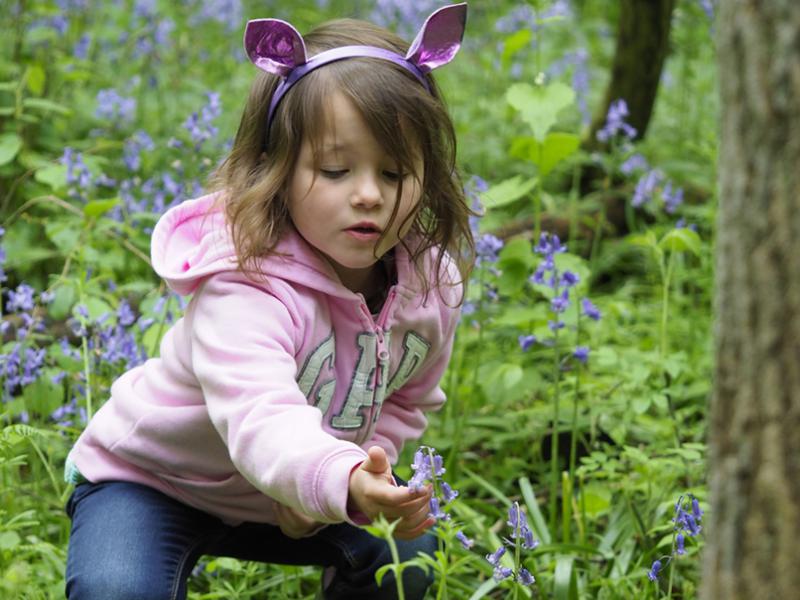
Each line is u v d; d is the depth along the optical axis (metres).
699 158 6.29
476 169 5.90
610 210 5.61
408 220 2.40
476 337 4.34
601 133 4.87
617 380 3.97
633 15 5.58
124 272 4.61
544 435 3.91
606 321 4.51
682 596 3.04
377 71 2.34
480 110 6.35
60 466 3.59
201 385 2.37
